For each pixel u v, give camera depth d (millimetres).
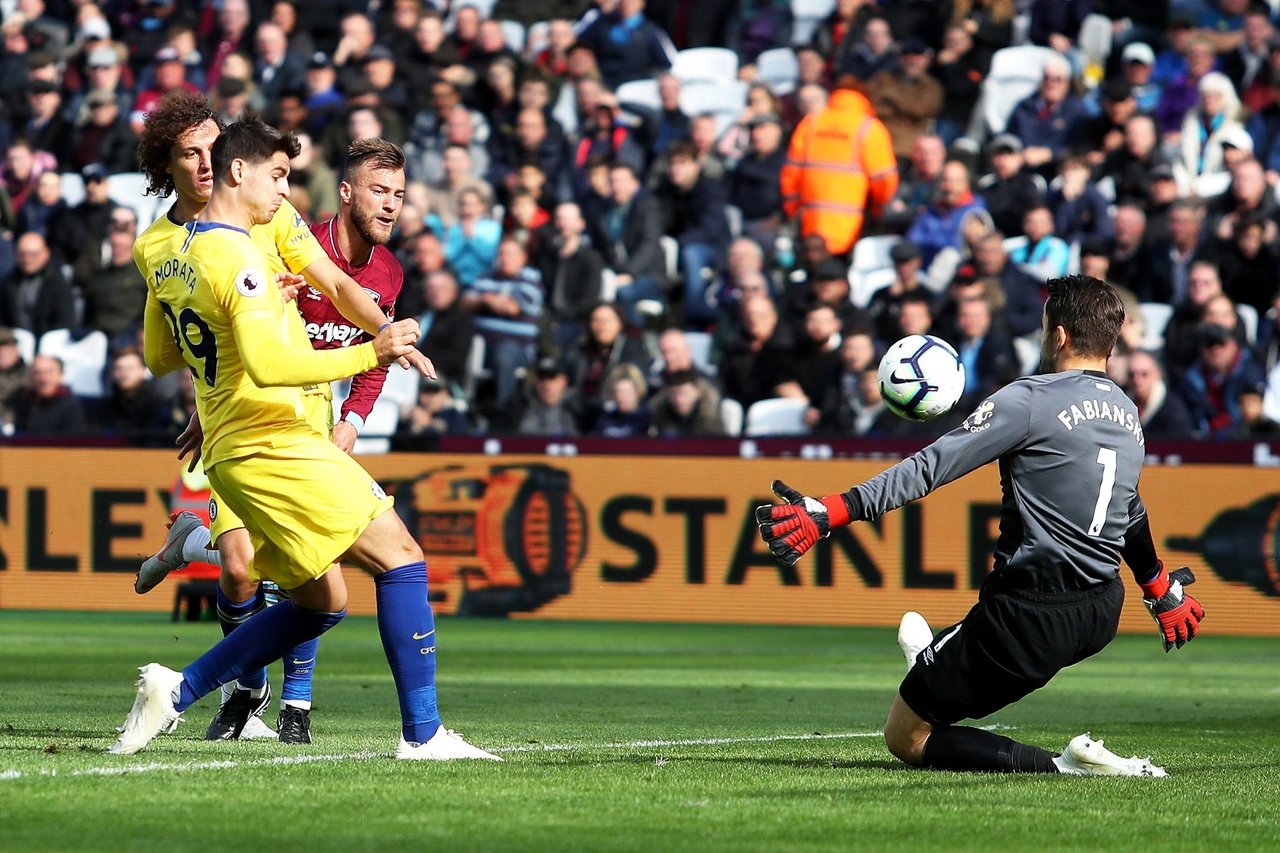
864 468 35062
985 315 38250
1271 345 39344
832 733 17562
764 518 12922
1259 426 36719
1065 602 13133
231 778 12367
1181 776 13492
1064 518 13062
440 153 48312
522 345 43125
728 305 43031
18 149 49281
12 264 47969
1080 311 13562
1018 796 12039
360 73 50062
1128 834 10461
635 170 47656
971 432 13070
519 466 36750
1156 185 41531
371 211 16297
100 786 11875
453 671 26734
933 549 35000
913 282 40156
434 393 40188
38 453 38188
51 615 38969
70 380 44688
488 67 50969
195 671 14031
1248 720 19906
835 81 48844
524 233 45812
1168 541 34406
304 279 14523
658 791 12062
